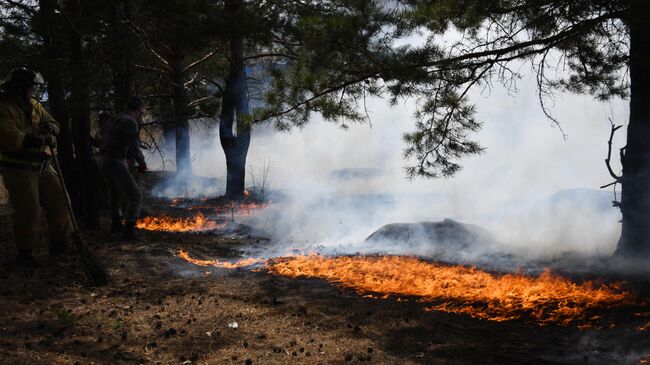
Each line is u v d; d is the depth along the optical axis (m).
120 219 8.95
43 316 4.96
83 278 6.24
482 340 4.84
